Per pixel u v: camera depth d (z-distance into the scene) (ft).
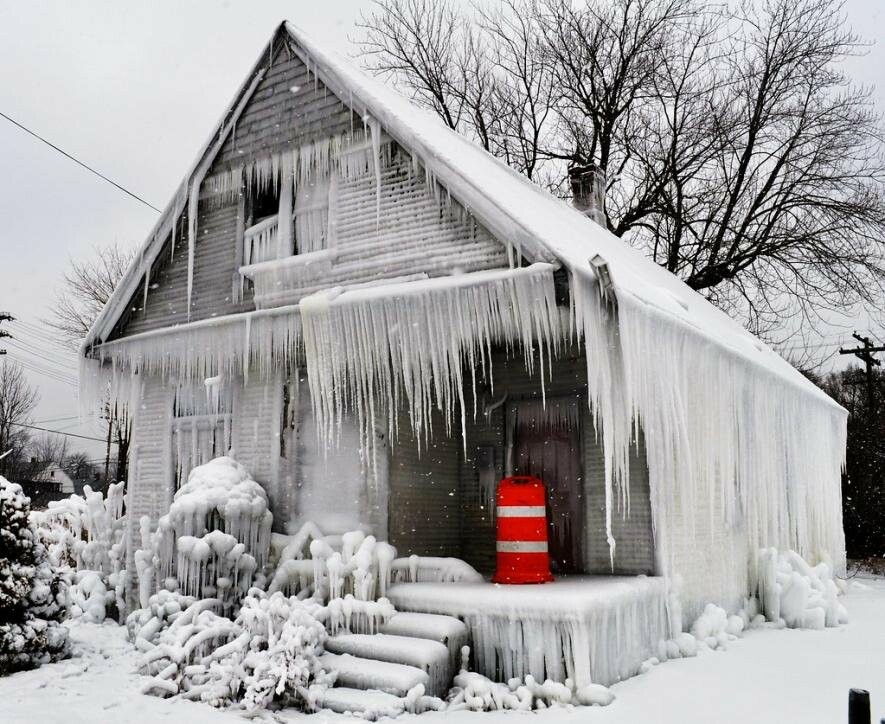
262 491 28.25
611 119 86.48
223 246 33.30
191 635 21.57
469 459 32.32
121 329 35.81
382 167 28.19
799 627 31.68
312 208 30.22
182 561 25.00
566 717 17.31
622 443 20.98
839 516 51.90
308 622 20.34
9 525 24.43
